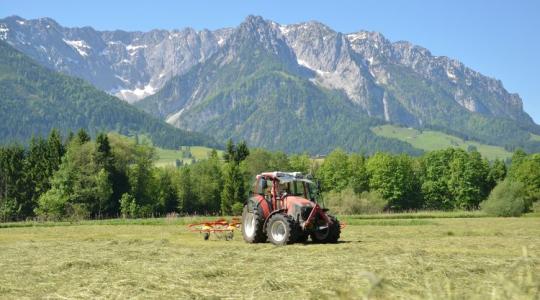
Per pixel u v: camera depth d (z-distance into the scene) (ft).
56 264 46.93
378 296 25.46
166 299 30.17
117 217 264.93
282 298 29.63
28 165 291.99
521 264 40.09
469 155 354.13
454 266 40.83
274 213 68.28
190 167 348.79
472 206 346.74
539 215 199.93
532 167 298.97
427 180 357.00
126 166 289.33
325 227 67.31
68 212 246.47
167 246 67.26
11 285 36.19
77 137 296.51
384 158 342.44
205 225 79.51
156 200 299.79
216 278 37.47
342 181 357.20
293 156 386.73
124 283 35.22
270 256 51.08
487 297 20.43
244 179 305.53
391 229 106.42
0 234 107.34
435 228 109.91
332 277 36.11
